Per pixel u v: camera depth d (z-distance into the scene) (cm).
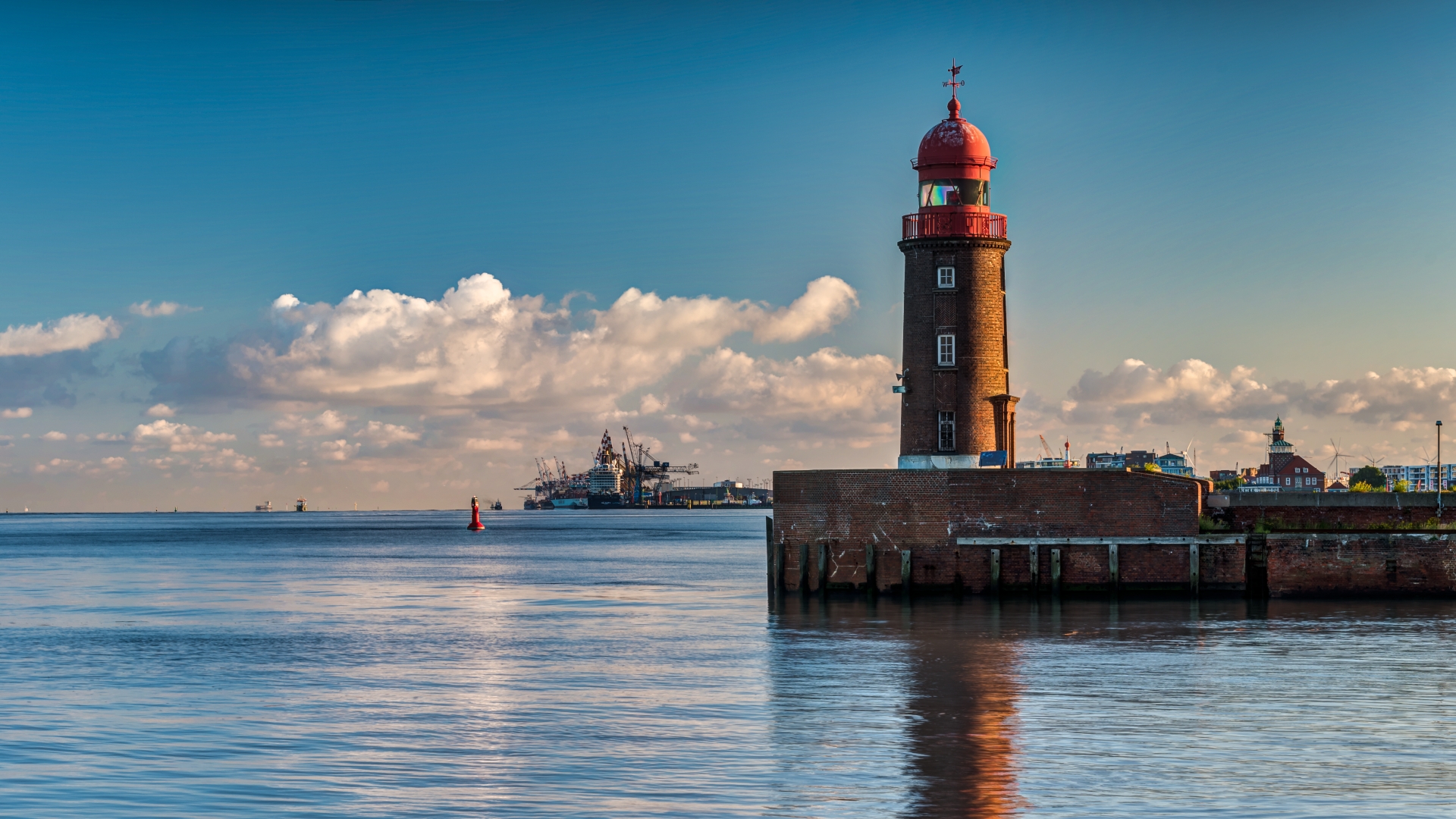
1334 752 3131
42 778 3011
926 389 6769
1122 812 2672
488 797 2814
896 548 6128
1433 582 5906
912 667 4328
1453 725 3409
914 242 6762
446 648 5097
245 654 5012
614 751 3206
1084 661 4416
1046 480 6025
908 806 2720
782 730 3416
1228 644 4753
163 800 2830
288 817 2700
